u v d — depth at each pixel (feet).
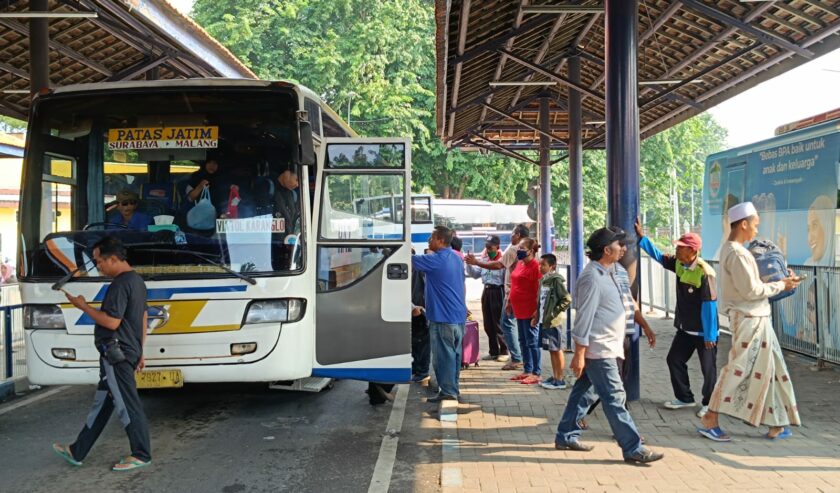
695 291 23.36
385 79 135.85
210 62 44.42
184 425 23.91
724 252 20.38
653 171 163.73
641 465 18.66
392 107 129.18
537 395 27.43
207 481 18.26
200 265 21.02
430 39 140.77
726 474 17.84
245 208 21.45
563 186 147.95
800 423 20.90
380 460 20.08
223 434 22.76
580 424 20.92
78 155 21.89
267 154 21.72
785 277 20.54
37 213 21.59
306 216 21.86
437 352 25.94
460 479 17.83
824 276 31.37
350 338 22.54
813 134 37.50
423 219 77.66
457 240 34.35
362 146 23.04
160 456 20.40
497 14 36.86
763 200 42.45
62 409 26.30
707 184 50.88
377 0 139.95
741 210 20.27
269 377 20.86
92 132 21.95
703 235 51.37
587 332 18.58
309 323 21.84
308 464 19.72
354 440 22.12
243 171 21.68
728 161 47.39
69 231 21.44
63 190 21.72
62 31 40.93
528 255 29.99
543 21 36.91
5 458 20.20
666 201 169.68
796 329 34.30
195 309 20.80
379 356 22.59
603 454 19.74
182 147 21.81
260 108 21.91
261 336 20.89
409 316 22.72
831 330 30.94
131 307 18.80
